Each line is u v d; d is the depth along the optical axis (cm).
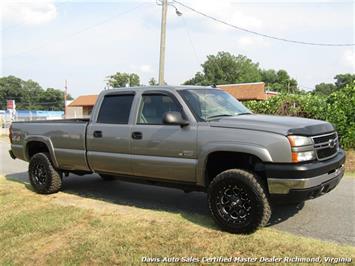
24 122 794
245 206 488
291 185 460
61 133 711
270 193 473
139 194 738
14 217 593
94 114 667
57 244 486
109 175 662
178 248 451
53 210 623
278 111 1407
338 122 1222
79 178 910
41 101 11038
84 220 568
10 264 440
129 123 610
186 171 543
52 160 734
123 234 501
